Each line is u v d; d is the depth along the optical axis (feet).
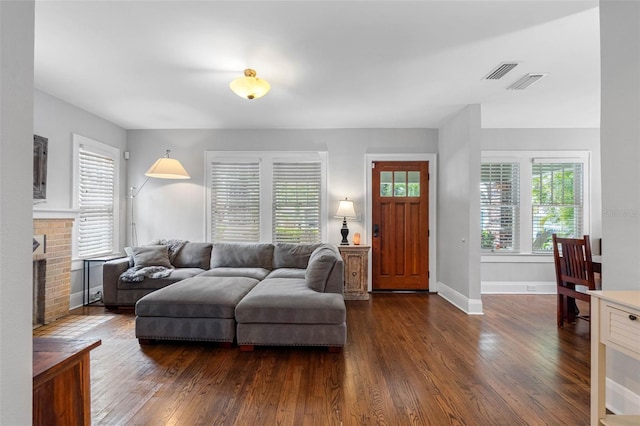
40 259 11.70
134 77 10.89
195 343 10.23
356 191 17.24
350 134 17.29
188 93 12.34
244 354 9.39
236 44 8.73
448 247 15.80
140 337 9.88
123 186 17.22
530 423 6.25
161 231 17.44
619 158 6.51
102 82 11.34
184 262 15.49
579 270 11.32
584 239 11.06
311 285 10.86
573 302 12.44
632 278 6.27
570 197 17.22
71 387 3.85
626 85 6.35
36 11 7.29
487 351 9.61
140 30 8.07
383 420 6.33
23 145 2.56
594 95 12.49
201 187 17.46
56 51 9.13
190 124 16.62
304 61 9.68
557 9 7.22
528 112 14.66
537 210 17.24
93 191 15.06
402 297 16.12
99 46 8.87
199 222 17.44
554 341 10.43
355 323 12.18
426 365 8.68
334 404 6.86
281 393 7.27
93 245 15.08
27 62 2.58
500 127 17.12
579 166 17.24
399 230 17.28
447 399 7.07
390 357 9.19
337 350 9.53
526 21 7.68
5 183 2.39
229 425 6.15
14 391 2.48
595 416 5.38
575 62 9.77
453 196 15.24
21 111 2.53
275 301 9.63
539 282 17.11
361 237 17.20
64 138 13.32
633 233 6.26
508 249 17.22
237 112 14.64
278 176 17.40
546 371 8.37
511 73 10.54
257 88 9.95
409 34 8.23
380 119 15.69
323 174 17.29
